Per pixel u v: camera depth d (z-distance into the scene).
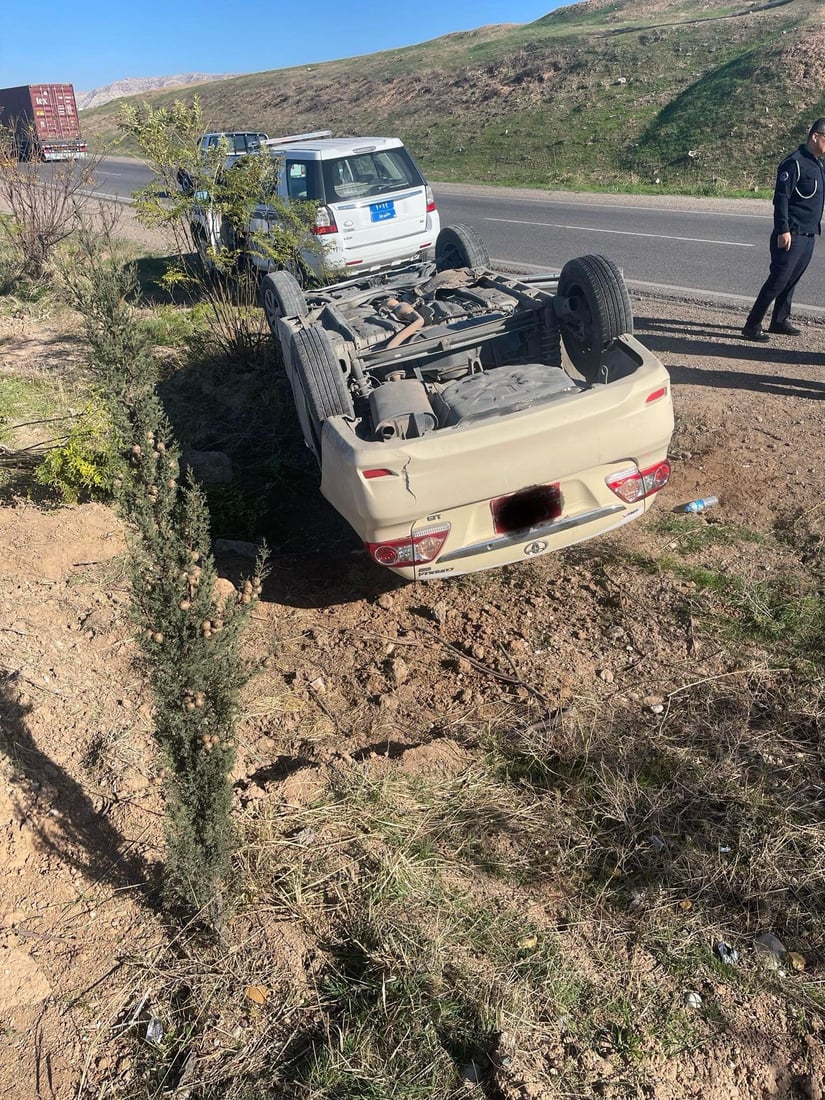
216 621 2.51
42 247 12.02
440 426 4.44
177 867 2.65
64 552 4.91
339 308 6.28
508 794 3.33
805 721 3.54
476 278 6.36
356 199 9.59
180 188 8.09
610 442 4.05
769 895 2.83
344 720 3.84
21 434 6.77
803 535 4.80
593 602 4.48
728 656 3.96
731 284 10.43
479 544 4.09
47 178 12.79
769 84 23.34
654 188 19.84
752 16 30.44
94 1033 2.49
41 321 10.48
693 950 2.69
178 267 10.59
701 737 3.51
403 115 34.75
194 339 8.74
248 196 7.87
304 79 47.19
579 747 3.51
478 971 2.62
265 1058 2.41
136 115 7.77
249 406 7.25
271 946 2.71
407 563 4.06
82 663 3.96
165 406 7.51
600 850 3.06
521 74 32.66
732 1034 2.45
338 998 2.55
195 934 2.77
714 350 8.05
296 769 3.50
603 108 27.48
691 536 4.93
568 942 2.73
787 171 7.46
